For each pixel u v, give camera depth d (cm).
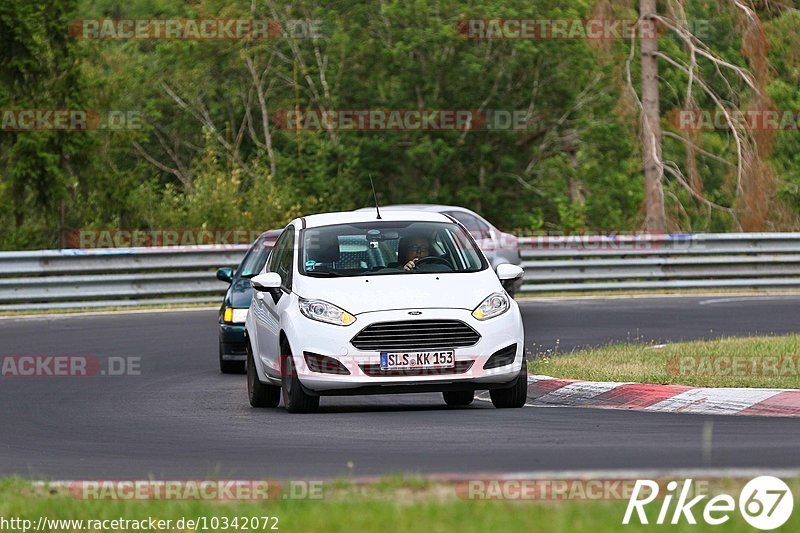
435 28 15888
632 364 5016
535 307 8525
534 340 6581
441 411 4122
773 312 7931
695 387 4241
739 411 3978
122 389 5141
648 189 11925
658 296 9325
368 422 3834
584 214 15012
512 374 4056
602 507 2266
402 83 16288
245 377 5531
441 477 2623
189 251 9275
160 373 5681
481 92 16175
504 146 16825
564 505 2297
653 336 6675
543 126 16625
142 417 4269
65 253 8925
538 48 15825
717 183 14088
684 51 12538
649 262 9825
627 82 11981
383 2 16375
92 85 13775
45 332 7369
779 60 12662
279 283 4331
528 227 16588
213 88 17800
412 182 16562
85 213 13125
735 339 5822
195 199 12769
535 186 17162
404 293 4075
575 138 16825
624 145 16125
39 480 2892
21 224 13050
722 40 12138
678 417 3847
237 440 3581
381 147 16162
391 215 4525
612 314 7944
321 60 17112
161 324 7762
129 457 3344
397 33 16188
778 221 11800
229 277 6062
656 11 12169
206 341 6900
